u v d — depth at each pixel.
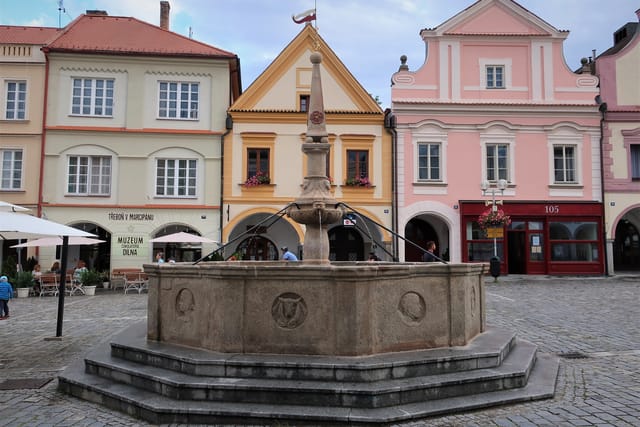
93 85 25.25
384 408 5.52
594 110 26.67
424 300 6.70
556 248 26.19
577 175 26.62
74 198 24.73
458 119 26.41
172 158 25.34
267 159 25.81
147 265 7.52
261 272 6.25
